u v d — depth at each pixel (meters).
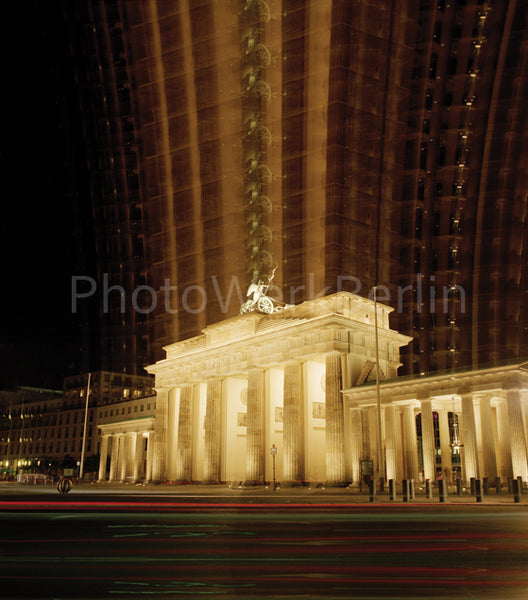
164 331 114.94
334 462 51.81
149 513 23.03
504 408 46.94
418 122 98.12
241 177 97.81
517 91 97.94
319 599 7.21
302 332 57.50
